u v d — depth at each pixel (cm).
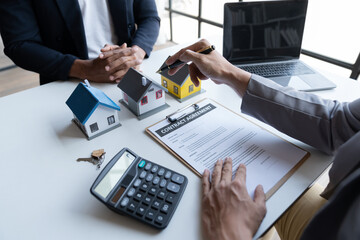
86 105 60
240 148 57
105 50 92
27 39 92
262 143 58
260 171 51
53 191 48
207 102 74
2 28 90
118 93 80
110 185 45
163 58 103
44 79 107
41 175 52
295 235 57
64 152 57
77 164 54
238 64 94
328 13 159
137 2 118
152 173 49
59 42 103
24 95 79
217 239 38
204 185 47
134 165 49
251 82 60
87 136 62
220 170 50
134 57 87
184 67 75
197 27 274
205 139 60
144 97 67
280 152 56
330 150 55
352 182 33
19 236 41
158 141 60
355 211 33
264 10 86
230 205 41
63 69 86
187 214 44
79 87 65
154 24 117
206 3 248
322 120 53
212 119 67
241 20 87
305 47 165
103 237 41
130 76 71
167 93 80
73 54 108
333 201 35
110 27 115
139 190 46
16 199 47
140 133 63
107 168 47
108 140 61
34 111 72
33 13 94
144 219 42
